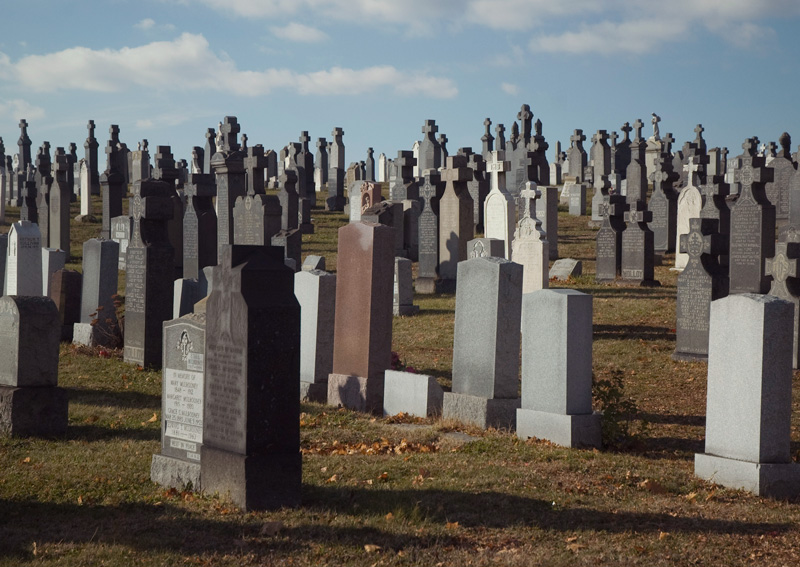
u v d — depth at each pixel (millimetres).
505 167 27609
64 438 11430
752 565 7012
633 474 9820
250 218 29406
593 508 8406
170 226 30766
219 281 8508
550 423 11578
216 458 8484
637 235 27031
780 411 9414
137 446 10938
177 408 9164
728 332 9648
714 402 9812
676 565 6965
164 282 16844
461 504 8398
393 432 12117
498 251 22781
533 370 11938
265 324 8219
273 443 8297
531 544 7398
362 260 14258
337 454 10695
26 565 6930
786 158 36594
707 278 17344
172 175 31266
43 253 22375
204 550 7223
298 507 8305
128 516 8141
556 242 33469
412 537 7508
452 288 27656
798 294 16609
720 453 9742
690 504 8734
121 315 18156
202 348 8836
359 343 14281
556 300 11602
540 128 58250
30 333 11469
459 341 13102
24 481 9297
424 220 28547
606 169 53000
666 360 17688
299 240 28922
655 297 24250
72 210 49062
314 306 14656
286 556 7117
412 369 15648
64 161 35406
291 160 64250
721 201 28359
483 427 12375
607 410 11594
